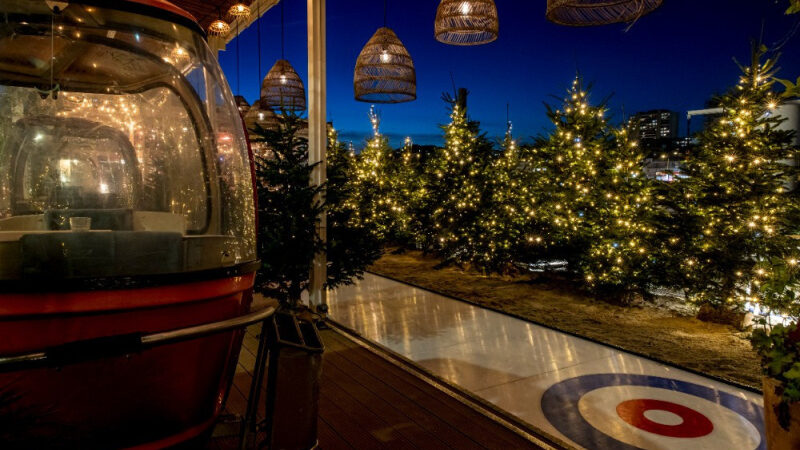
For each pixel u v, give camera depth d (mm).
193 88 2734
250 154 2854
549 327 5965
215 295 2307
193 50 2604
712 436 3508
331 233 6070
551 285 8383
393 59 6961
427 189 9930
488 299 7547
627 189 7047
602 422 3695
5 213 3473
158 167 3107
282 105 6426
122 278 2006
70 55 2674
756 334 2566
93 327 1987
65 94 3127
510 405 3957
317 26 5824
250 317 2258
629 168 7020
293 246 5566
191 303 2217
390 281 8703
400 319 6355
